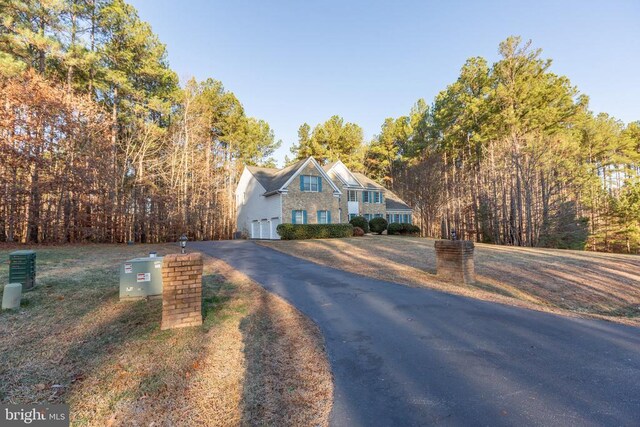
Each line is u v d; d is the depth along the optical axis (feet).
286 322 16.14
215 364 11.33
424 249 47.73
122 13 67.46
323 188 79.25
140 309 17.34
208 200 96.32
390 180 143.74
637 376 10.53
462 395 9.47
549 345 13.28
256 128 122.93
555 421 8.12
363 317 17.07
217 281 25.41
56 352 12.03
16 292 17.12
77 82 65.57
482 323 16.08
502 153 85.40
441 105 112.16
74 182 57.62
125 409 8.63
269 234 77.82
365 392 9.72
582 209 83.25
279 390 9.80
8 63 47.37
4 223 51.67
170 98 86.07
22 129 51.34
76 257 36.58
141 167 76.07
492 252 46.83
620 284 30.60
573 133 93.40
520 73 84.02
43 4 52.95
